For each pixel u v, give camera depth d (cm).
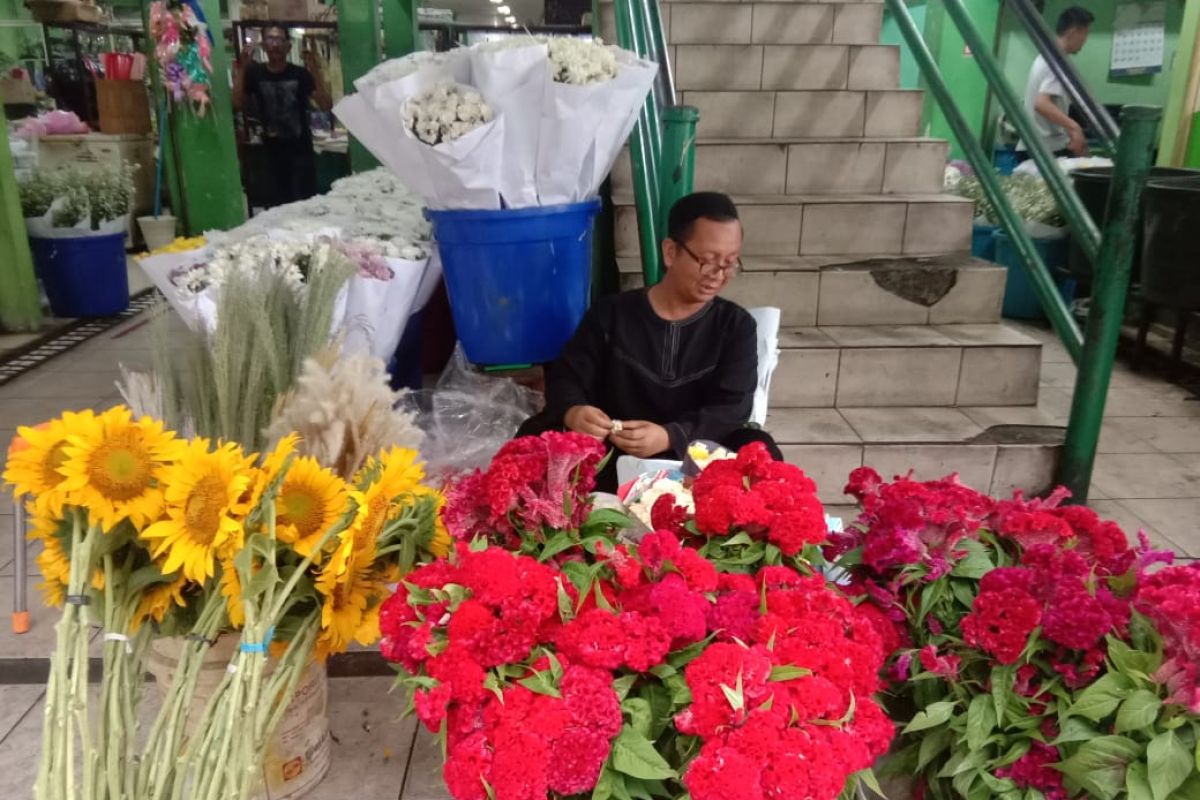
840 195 358
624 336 216
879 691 131
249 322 161
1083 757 111
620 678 109
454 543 131
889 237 343
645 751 101
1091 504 281
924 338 304
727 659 103
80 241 495
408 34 460
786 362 295
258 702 128
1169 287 348
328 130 741
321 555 132
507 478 124
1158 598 112
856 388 300
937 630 130
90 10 669
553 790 101
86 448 123
